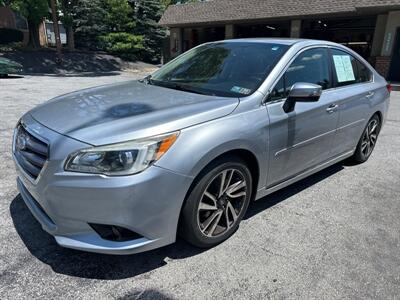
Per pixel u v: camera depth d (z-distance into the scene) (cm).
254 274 238
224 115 251
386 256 265
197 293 219
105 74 1958
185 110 245
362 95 406
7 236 267
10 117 654
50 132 229
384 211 336
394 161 486
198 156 227
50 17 2330
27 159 239
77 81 1458
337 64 377
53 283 221
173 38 2347
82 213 211
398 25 1429
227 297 217
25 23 2617
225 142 241
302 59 326
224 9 2111
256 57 320
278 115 285
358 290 228
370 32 1873
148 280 229
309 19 1828
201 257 254
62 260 243
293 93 282
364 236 291
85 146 208
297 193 371
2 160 421
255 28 2234
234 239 279
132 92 303
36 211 243
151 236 223
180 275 234
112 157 205
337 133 375
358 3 1580
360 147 448
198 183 237
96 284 222
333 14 1653
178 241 273
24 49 2192
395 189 389
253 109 270
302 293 223
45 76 1653
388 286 232
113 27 2559
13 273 228
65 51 2347
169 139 219
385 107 473
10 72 1449
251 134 261
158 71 379
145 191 210
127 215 210
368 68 446
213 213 259
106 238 219
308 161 344
